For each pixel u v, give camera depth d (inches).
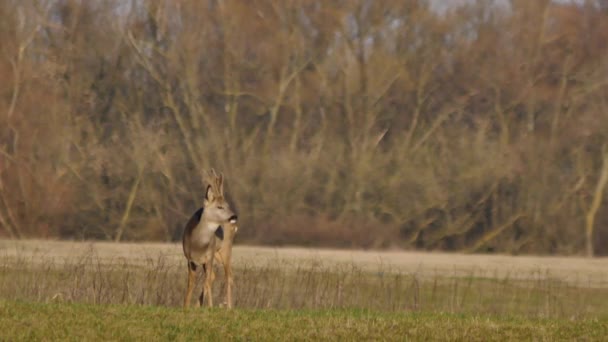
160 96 3912.4
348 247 3427.7
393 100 3895.2
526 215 3590.1
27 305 1373.0
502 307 2057.1
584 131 3750.0
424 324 1346.0
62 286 1892.2
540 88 3853.3
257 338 1200.2
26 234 3533.5
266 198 3570.4
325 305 1851.6
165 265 2295.8
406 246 3516.2
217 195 1579.7
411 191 3599.9
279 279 2076.8
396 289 2084.2
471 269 2795.3
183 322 1277.1
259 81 3924.7
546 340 1253.7
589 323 1417.3
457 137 3791.8
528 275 2677.2
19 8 3875.5
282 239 3425.2
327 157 3727.9
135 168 3681.1
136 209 3612.2
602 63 3873.0
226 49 3937.0
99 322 1251.8
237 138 3823.8
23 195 3577.8
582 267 2960.1
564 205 3612.2
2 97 3757.4
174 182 3688.5
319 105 3895.2
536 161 3688.5
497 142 3779.5
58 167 3659.0
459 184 3629.4
